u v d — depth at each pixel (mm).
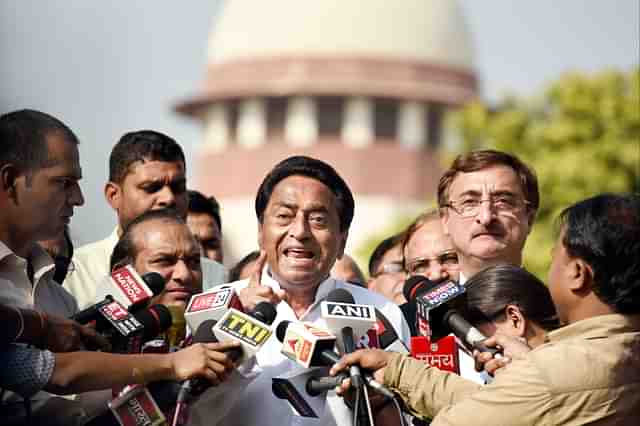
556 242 6016
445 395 6125
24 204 6445
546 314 6922
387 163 52844
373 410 6180
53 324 6094
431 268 8406
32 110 6605
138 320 6344
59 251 7434
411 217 30281
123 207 8812
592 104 27125
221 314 6375
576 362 5730
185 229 7598
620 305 5793
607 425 5699
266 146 53656
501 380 5840
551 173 26453
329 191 6883
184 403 6078
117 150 8898
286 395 6398
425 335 6715
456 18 55094
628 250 5766
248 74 53719
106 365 6035
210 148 54875
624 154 26594
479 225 7781
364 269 29953
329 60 53281
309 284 6855
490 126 28172
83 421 6406
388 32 53656
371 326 6387
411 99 53156
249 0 54875
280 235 6824
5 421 6312
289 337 6309
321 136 53344
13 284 6488
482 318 6906
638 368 5758
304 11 53844
